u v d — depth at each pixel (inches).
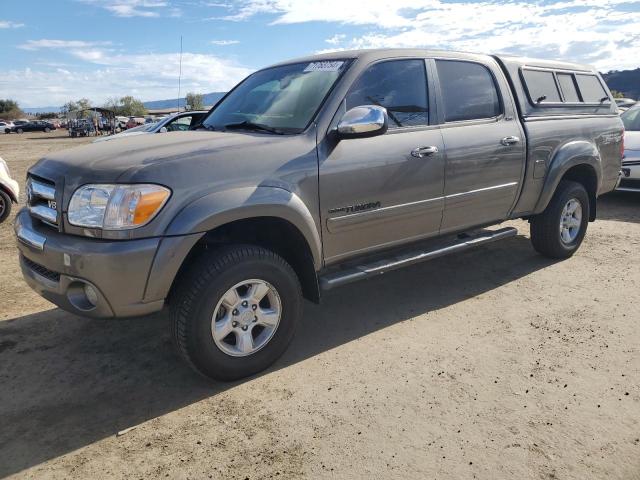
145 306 109.9
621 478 90.6
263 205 117.7
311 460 96.7
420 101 153.9
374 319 158.9
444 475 91.9
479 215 173.6
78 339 148.3
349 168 134.2
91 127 1809.8
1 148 1119.0
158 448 101.5
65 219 111.7
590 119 208.4
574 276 191.5
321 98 137.2
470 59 171.8
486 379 122.8
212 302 114.9
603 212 302.4
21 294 182.9
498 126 172.2
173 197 108.9
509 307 165.0
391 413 110.3
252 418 110.1
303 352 139.1
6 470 96.2
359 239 142.9
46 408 115.6
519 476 91.4
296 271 138.6
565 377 123.0
